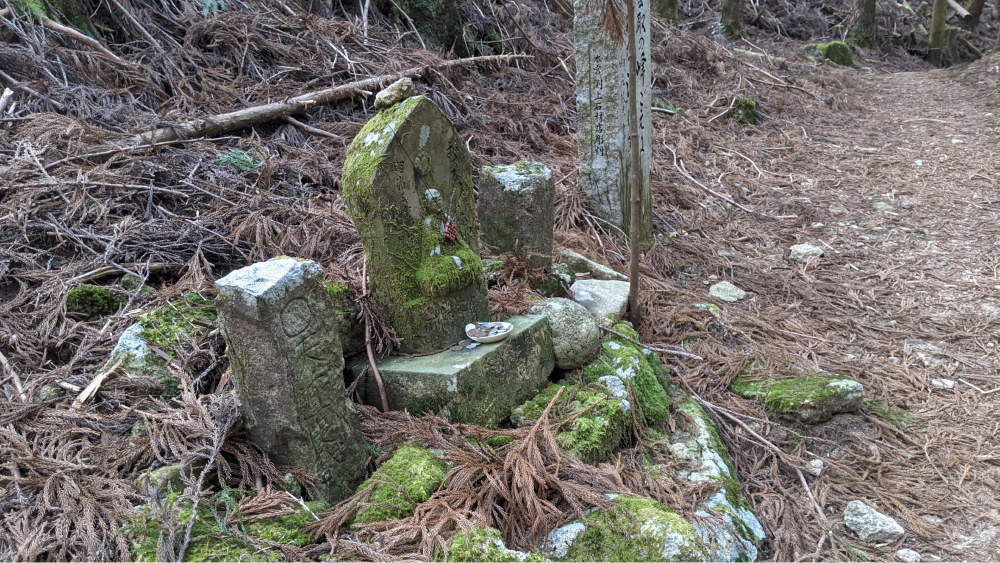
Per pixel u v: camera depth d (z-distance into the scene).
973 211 6.14
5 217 3.37
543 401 2.84
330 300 2.26
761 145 8.27
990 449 3.12
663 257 5.07
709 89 10.05
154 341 2.67
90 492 2.05
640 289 4.29
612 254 4.88
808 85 11.55
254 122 5.01
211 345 2.75
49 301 3.01
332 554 1.92
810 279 4.99
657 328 3.93
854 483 2.98
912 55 17.92
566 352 3.08
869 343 4.12
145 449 2.20
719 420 3.29
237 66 5.79
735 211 6.33
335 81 6.05
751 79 10.92
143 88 5.03
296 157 4.82
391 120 2.66
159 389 2.52
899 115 10.27
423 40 7.71
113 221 3.62
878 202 6.56
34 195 3.53
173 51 5.52
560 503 2.34
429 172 2.80
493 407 2.68
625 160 5.14
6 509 2.02
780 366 3.72
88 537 1.89
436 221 2.83
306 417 2.16
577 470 2.37
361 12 7.47
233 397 2.36
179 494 2.04
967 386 3.65
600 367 3.13
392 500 2.13
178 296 3.08
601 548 2.13
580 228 5.25
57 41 4.97
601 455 2.64
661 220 5.83
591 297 3.85
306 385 2.15
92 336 2.83
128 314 2.93
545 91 7.97
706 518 2.38
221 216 3.78
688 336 3.95
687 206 6.24
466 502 2.16
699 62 10.97
